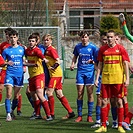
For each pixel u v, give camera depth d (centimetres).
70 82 3431
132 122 1570
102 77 1420
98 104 1536
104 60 1416
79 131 1438
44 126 1540
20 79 1675
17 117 1761
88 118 1642
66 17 5478
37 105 1703
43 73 1677
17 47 1662
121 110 1414
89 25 5794
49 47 1706
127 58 1409
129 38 1526
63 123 1603
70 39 4497
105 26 4788
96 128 1495
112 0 6431
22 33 3303
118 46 1416
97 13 6331
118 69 1409
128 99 2189
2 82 1686
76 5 6291
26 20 4428
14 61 1653
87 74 1622
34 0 4409
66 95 2548
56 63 1683
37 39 1666
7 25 4422
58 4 5672
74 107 2061
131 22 4434
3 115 1816
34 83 1670
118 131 1422
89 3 6322
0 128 1502
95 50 1616
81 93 1638
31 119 1702
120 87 1406
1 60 1588
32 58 1659
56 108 2034
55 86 1716
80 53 1627
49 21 4597
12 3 4416
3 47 1747
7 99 1666
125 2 6419
